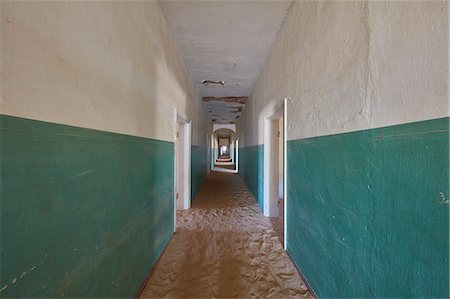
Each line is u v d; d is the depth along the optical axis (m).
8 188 0.61
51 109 0.75
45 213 0.73
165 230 2.31
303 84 1.80
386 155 0.88
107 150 1.12
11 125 0.61
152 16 1.83
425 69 0.71
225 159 21.14
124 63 1.31
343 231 1.20
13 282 0.62
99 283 1.05
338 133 1.26
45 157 0.73
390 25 0.86
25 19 0.65
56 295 0.78
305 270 1.76
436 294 0.68
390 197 0.86
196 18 2.35
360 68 1.05
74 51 0.87
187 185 3.87
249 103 5.69
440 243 0.67
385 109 0.89
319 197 1.50
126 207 1.35
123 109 1.30
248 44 2.95
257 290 1.69
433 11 0.69
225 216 3.46
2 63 0.59
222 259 2.13
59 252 0.79
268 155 3.52
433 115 0.69
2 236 0.59
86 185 0.95
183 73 3.29
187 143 3.85
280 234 2.75
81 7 0.91
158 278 1.81
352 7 1.12
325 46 1.42
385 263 0.89
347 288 1.16
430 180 0.70
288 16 2.22
